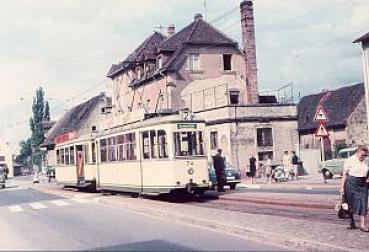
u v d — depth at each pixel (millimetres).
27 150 158625
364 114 47438
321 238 9391
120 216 16109
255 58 44750
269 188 25281
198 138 20109
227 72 45312
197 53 44781
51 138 84562
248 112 37062
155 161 20234
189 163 19750
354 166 10492
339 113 48625
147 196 22906
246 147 36719
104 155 25312
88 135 28047
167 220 14461
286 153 31062
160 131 19984
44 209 20281
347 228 10641
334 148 48031
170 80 43656
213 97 43594
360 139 47031
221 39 45562
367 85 29672
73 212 18250
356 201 10414
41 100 118375
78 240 11469
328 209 14797
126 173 22594
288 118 38000
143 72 50156
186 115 20078
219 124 37531
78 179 30469
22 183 60281
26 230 13938
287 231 10391
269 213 14820
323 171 26125
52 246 10812
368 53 29547
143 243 10500
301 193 20406
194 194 22328
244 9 45000
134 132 21766
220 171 23281
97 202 22375
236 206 17328
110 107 66625
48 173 57906
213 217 13336
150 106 47844
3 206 23594
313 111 53344
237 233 11250
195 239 10734
